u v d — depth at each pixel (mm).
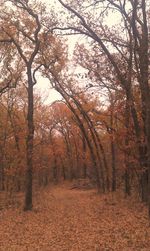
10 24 27672
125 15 21891
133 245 13414
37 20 26109
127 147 25031
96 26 23688
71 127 60625
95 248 13578
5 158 39656
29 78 26875
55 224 20203
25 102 42156
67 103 40344
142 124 24438
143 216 18797
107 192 41250
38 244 15156
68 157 72500
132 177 32719
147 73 20531
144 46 20797
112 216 20969
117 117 27172
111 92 28953
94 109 38688
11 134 41281
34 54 26781
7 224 21016
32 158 27422
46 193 45625
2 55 32500
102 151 43094
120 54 24344
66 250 13727
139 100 23297
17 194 41469
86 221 20312
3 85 34000
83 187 56281
